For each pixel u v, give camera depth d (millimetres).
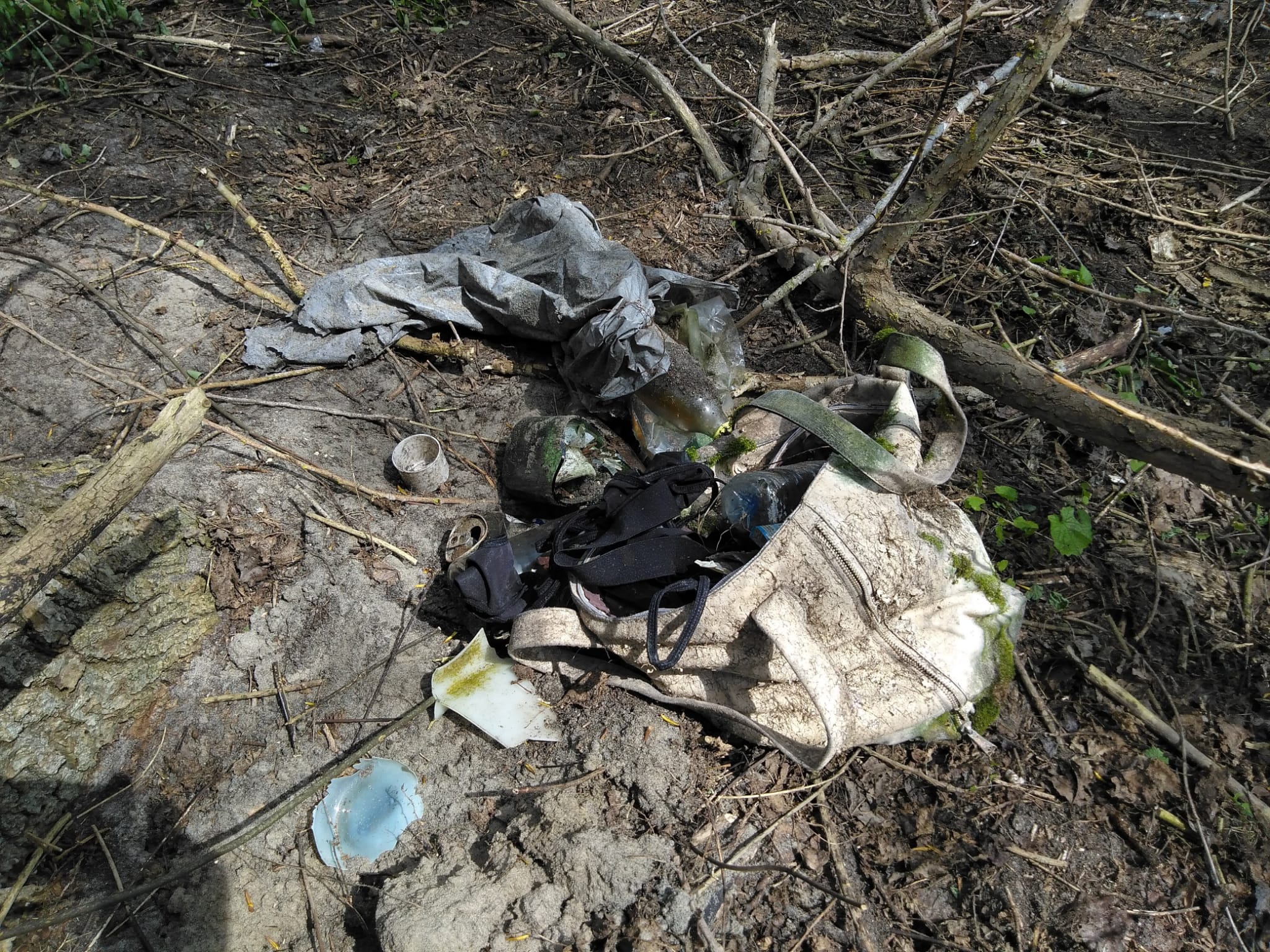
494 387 2906
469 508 2551
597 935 1762
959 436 2207
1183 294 3236
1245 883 1885
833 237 2994
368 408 2805
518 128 3932
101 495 1677
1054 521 2402
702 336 2920
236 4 4539
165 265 3178
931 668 1975
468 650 2168
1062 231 3494
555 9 4105
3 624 1579
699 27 4629
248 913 1820
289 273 3033
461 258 2957
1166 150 3885
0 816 1812
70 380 2736
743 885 1849
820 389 2498
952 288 3252
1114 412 2461
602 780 1985
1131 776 2041
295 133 3834
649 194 3635
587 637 2068
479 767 2037
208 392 2750
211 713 2111
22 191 3354
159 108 3842
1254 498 2273
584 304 2725
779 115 4043
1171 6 4895
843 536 1933
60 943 1753
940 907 1845
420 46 4375
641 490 2215
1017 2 4820
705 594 1883
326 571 2332
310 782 2014
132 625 2066
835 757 2047
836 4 4875
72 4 3998
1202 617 2363
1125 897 1868
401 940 1688
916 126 3986
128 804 1951
